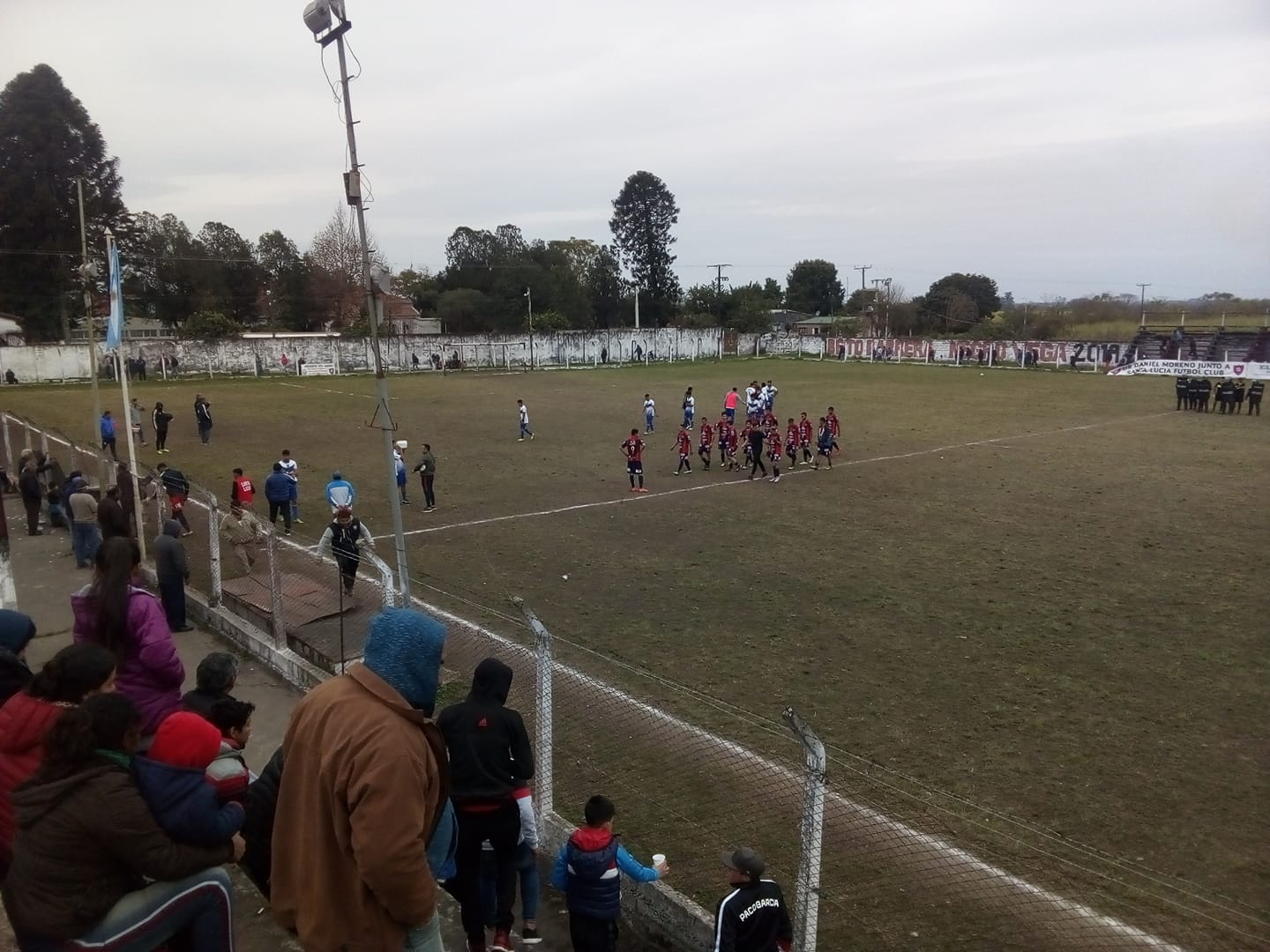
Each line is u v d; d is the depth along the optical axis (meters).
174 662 5.58
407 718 3.16
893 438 33.50
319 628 10.37
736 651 12.05
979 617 13.48
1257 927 6.29
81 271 20.81
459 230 108.50
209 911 3.81
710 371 70.81
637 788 7.83
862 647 12.20
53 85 67.69
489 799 5.04
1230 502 22.02
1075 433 35.00
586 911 5.12
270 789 4.23
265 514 21.17
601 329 98.12
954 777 8.55
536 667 6.61
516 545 18.11
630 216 105.38
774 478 25.38
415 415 41.91
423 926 3.40
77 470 17.58
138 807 3.43
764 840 7.11
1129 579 15.48
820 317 126.38
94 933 3.42
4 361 59.34
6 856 3.96
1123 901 6.54
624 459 29.23
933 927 6.05
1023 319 95.69
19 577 14.02
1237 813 7.99
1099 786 8.43
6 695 4.57
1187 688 10.81
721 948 4.70
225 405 46.19
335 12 9.66
